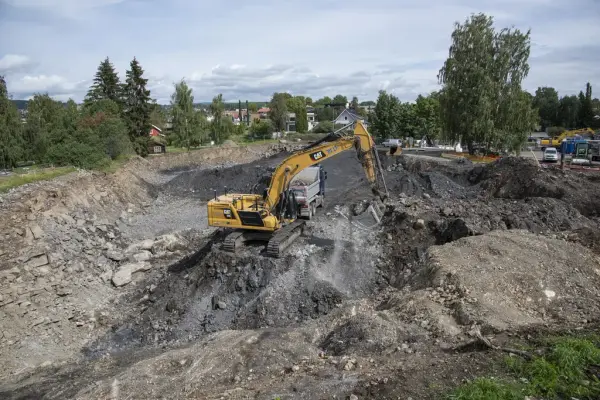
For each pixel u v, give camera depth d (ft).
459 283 38.99
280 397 24.73
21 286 47.80
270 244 51.60
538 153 167.94
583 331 29.50
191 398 27.58
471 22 132.87
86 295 52.65
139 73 163.43
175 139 184.03
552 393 22.65
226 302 48.44
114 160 122.62
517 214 64.64
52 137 110.63
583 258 45.14
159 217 87.35
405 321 34.94
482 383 22.98
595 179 87.66
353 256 54.49
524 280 39.68
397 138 219.82
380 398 23.53
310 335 36.40
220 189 112.47
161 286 53.42
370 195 83.87
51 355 42.88
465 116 130.93
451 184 88.07
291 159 54.95
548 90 320.70
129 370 34.04
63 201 72.43
